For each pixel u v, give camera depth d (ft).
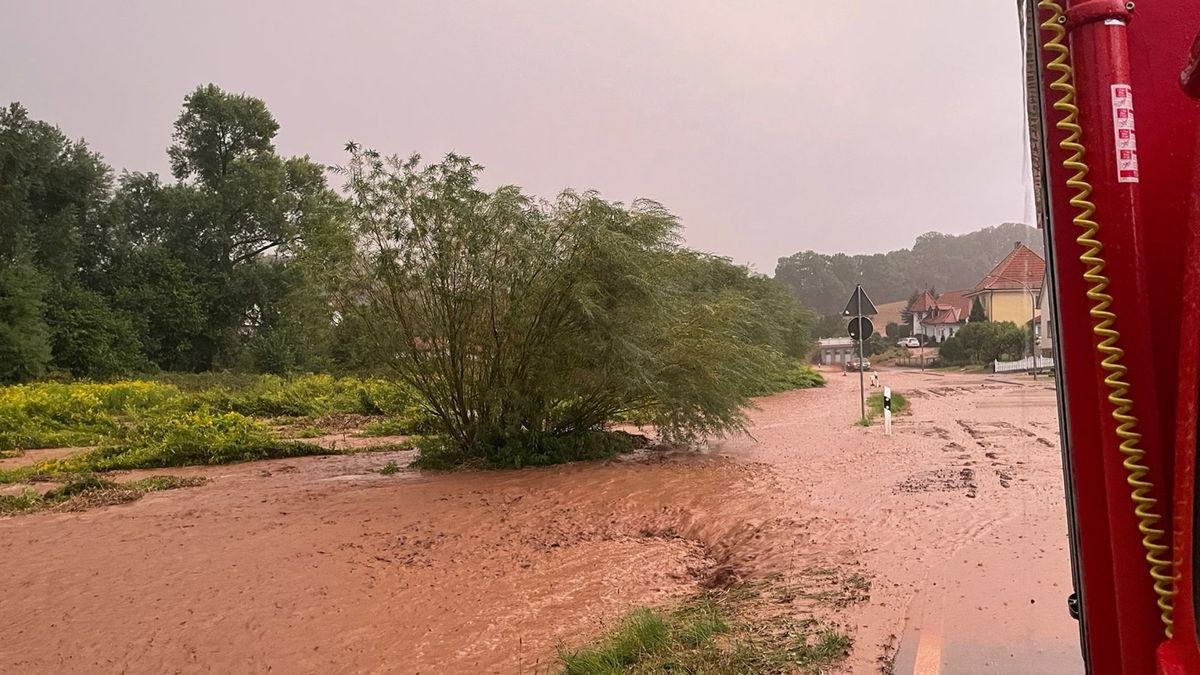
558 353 49.37
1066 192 5.81
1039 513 29.48
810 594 21.62
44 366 133.28
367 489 45.06
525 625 23.45
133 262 172.24
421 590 27.09
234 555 31.65
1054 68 5.83
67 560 31.35
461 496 42.16
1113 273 5.56
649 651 18.34
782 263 517.55
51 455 63.82
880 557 25.08
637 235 49.29
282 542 33.50
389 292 49.01
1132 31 5.77
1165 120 5.68
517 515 37.68
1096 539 5.92
